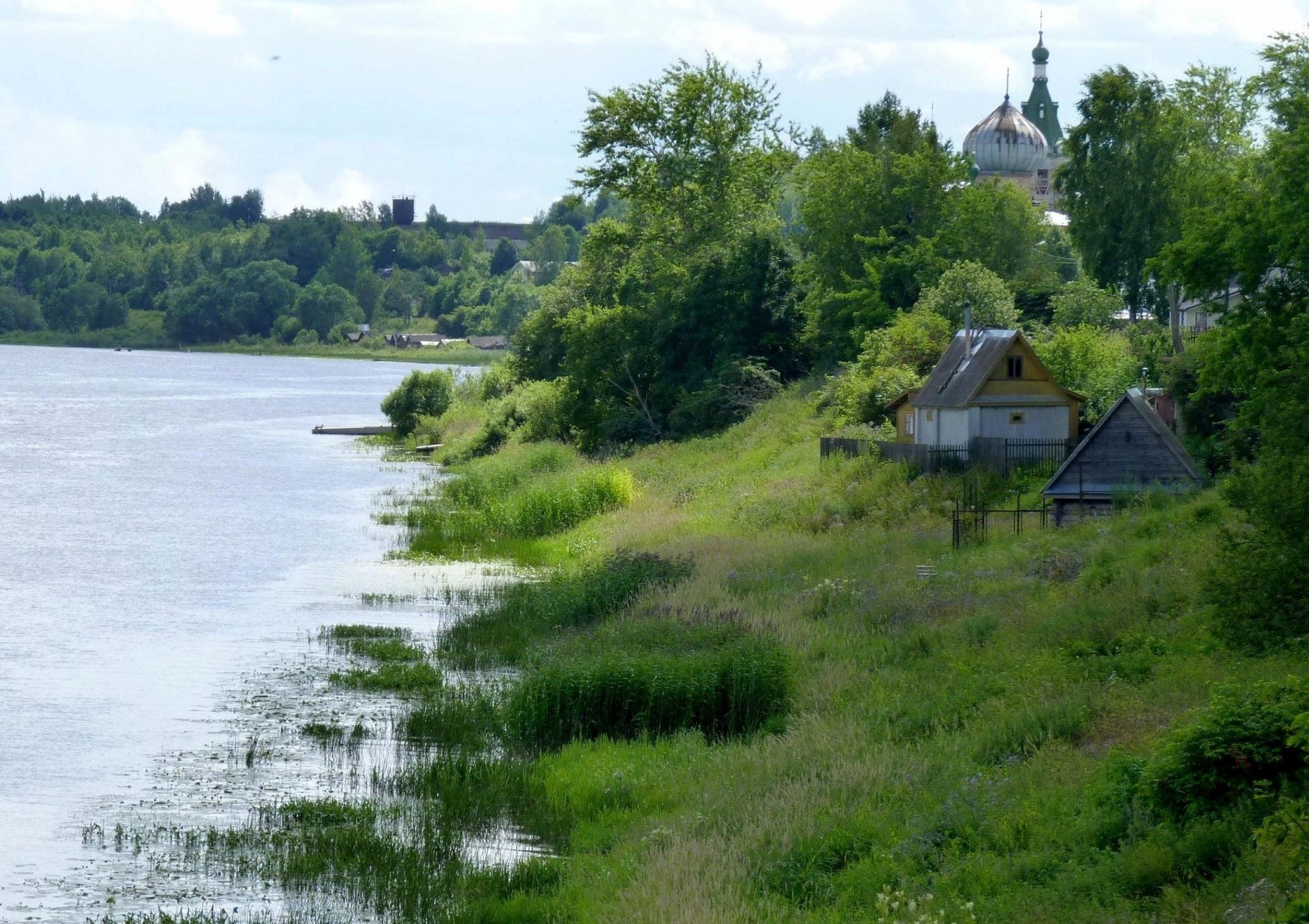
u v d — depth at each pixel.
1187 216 62.00
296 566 73.56
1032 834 29.16
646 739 40.62
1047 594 49.81
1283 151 56.81
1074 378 85.81
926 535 64.56
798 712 41.34
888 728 37.84
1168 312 117.56
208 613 61.25
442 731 42.78
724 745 39.91
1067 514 64.62
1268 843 24.91
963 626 47.47
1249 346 55.78
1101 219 116.88
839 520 71.88
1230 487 38.88
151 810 36.50
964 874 27.58
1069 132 118.44
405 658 52.62
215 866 32.75
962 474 75.69
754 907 27.39
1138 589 47.00
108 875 32.28
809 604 53.47
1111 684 38.34
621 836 33.22
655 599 55.75
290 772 39.50
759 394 116.62
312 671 50.81
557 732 41.59
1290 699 28.92
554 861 32.12
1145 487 63.53
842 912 27.00
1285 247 55.12
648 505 86.31
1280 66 70.50
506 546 79.00
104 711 45.59
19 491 105.25
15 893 31.27
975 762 34.84
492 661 51.72
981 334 83.81
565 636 52.59
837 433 94.81
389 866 32.44
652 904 27.50
